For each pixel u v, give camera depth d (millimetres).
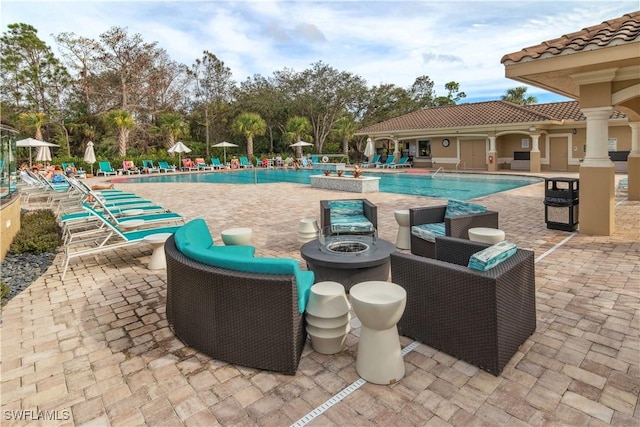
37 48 34438
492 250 3326
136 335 3916
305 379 3094
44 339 3855
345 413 2684
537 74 6891
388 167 28719
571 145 22266
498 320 2992
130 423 2646
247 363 3246
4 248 6852
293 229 8664
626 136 20094
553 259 5973
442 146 27484
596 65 6227
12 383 3135
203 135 41250
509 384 2953
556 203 7863
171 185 19766
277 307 3066
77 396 2953
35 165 26922
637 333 3662
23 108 35094
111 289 5219
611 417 2576
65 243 7328
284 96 41875
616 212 9492
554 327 3807
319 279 4836
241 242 5434
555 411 2646
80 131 35062
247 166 33281
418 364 3254
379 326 2947
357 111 42969
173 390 2996
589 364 3186
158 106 39094
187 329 3615
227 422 2627
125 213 8320
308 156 36062
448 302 3295
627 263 5660
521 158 24484
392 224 8953
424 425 2545
